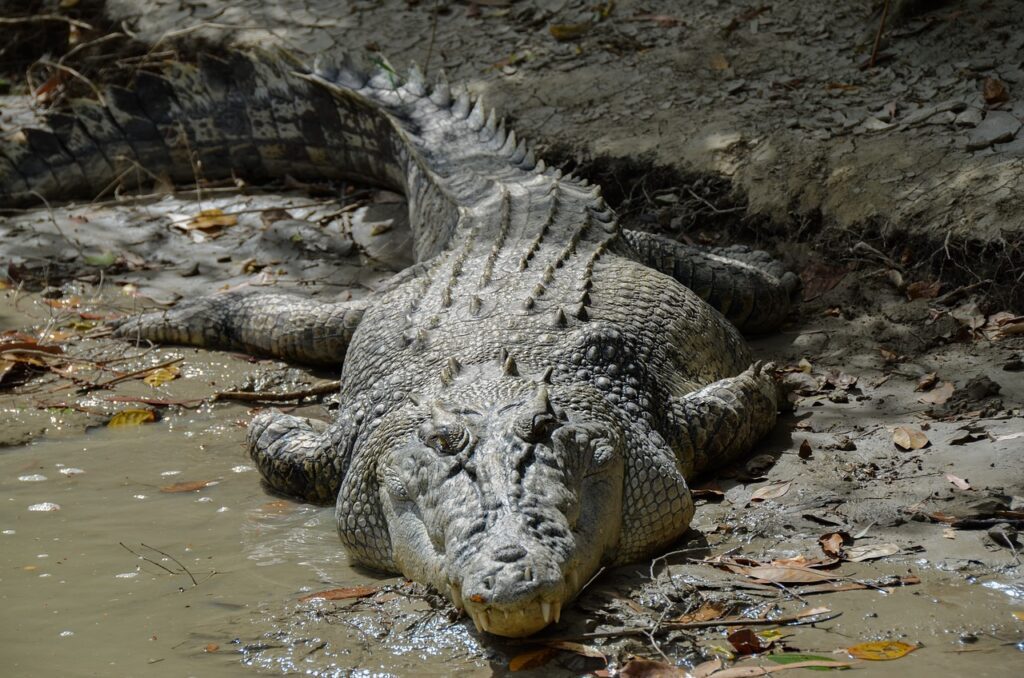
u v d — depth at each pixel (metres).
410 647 9.22
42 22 28.81
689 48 22.53
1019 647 8.58
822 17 22.55
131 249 20.61
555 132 21.06
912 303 16.08
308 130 22.89
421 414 11.29
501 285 14.27
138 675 8.82
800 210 18.12
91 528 11.95
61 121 23.19
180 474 13.57
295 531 12.03
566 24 24.28
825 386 14.59
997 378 13.84
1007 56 19.78
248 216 21.67
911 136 18.33
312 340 16.47
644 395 12.48
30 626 9.70
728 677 8.36
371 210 21.67
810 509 11.39
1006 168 16.75
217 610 9.97
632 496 10.93
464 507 9.47
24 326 17.83
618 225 16.75
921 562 10.07
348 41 25.16
